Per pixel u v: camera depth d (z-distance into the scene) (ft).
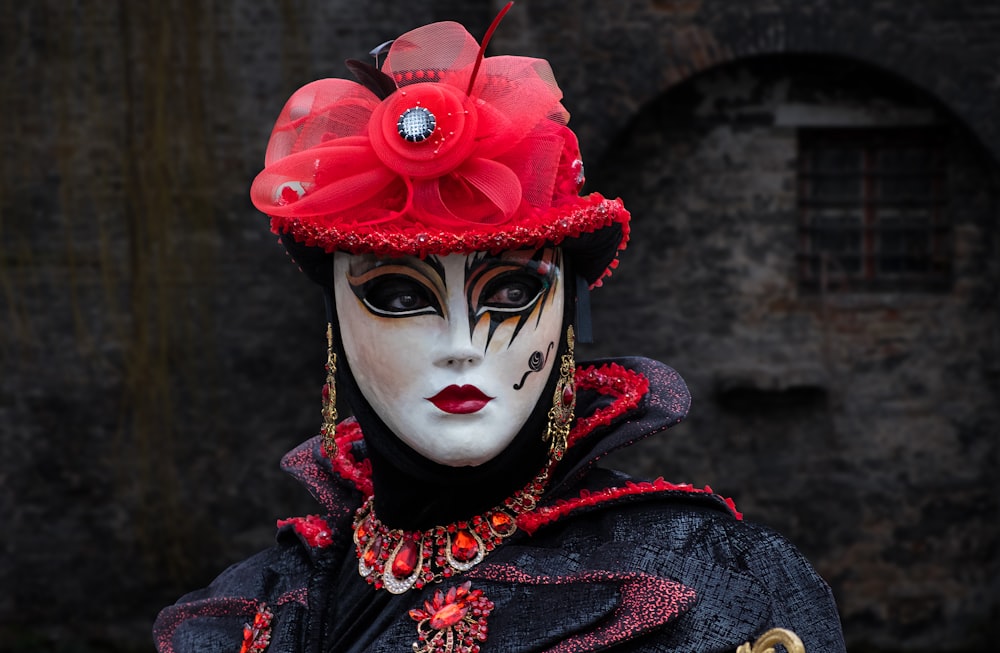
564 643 3.46
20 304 19.76
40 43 19.39
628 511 3.79
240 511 19.88
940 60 18.11
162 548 19.95
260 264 19.65
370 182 3.59
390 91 3.81
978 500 19.10
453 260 3.60
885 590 19.20
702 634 3.43
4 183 19.60
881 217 19.22
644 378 4.05
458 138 3.50
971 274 18.99
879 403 19.15
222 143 19.45
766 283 19.16
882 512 19.17
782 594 3.62
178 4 19.27
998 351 18.95
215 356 19.75
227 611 4.38
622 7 18.26
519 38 18.38
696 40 18.26
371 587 3.98
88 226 19.62
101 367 19.80
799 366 19.15
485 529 3.86
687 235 19.20
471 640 3.59
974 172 18.93
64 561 20.04
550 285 3.70
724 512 3.85
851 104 18.85
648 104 18.44
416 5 19.13
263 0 19.24
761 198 19.08
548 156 3.64
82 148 19.53
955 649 19.12
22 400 19.88
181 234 19.60
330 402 4.04
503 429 3.64
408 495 3.89
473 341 3.60
